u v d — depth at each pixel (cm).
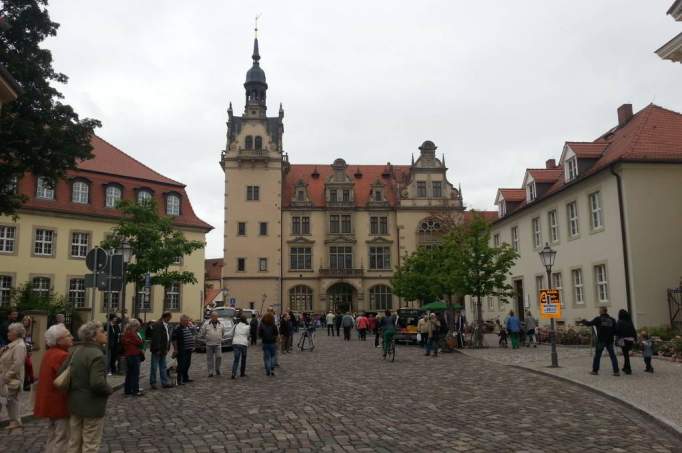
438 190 6775
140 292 4469
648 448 821
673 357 1917
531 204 3709
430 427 973
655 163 2722
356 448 826
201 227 4862
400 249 6631
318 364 2150
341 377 1725
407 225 6688
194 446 853
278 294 6431
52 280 3953
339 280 6488
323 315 6272
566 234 3294
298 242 6600
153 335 1540
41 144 2525
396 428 966
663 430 944
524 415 1080
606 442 859
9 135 2458
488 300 4653
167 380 1540
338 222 6731
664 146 2784
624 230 2695
